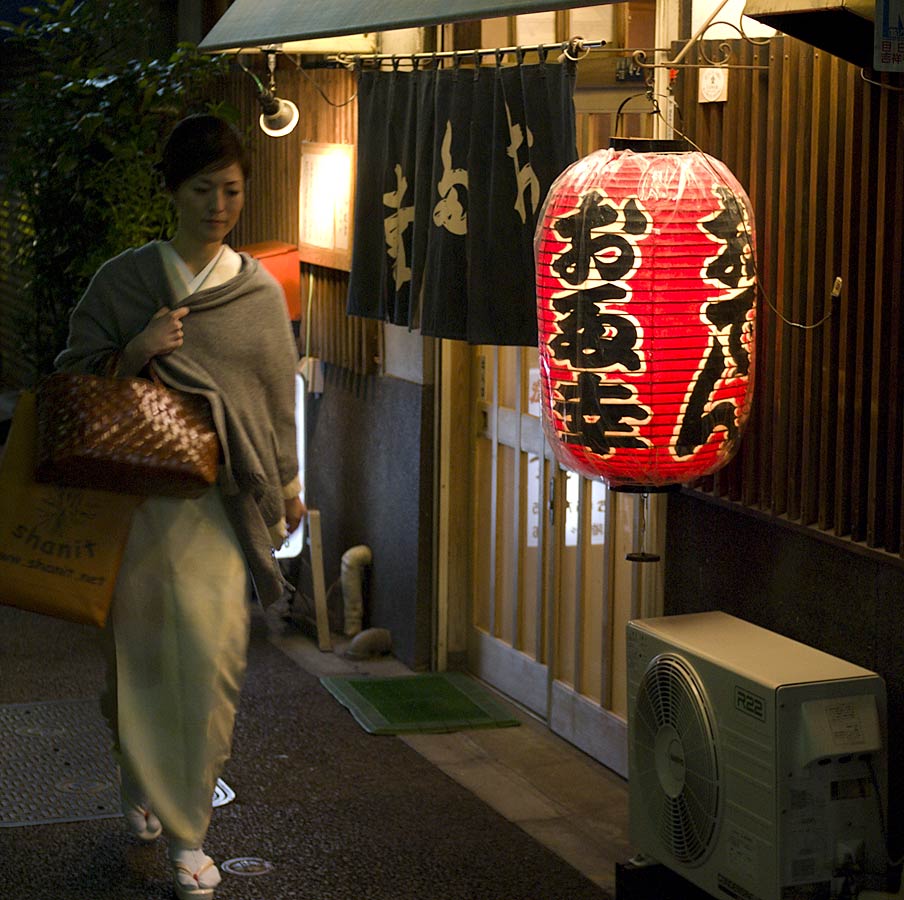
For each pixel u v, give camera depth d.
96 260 7.18
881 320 3.90
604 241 3.73
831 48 3.71
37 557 4.30
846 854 3.83
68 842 4.93
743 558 4.63
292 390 4.54
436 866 4.85
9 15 10.46
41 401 4.23
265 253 7.44
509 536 6.66
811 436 4.23
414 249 5.56
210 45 5.80
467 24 6.30
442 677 6.95
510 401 6.55
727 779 3.99
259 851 4.94
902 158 3.79
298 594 7.89
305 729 6.20
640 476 3.88
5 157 10.78
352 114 7.01
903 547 3.85
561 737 6.18
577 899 4.61
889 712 3.99
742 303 3.79
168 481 4.25
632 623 4.43
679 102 4.73
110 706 4.59
